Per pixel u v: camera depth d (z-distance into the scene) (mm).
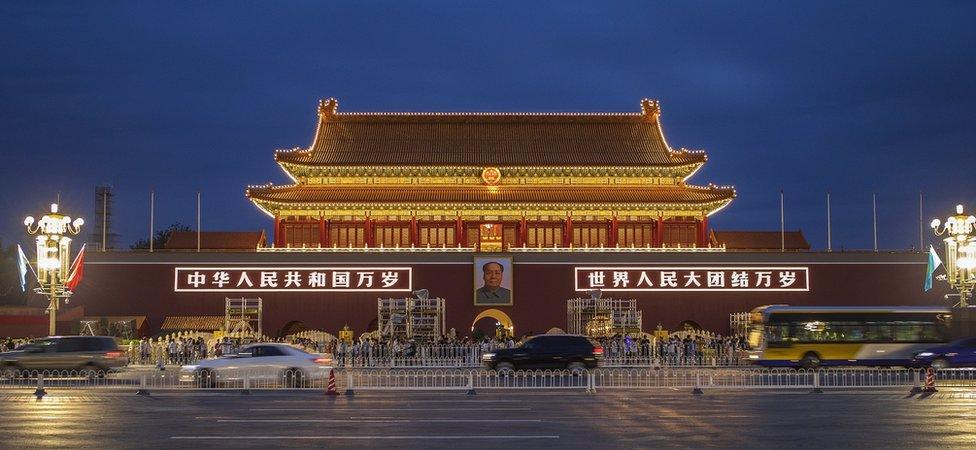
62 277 67938
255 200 100188
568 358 58250
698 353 81188
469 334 94438
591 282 95312
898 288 96062
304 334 93688
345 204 100438
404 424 32125
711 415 34844
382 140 109750
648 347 79312
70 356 55000
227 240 107938
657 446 27094
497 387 48000
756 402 40125
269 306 94188
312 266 94812
